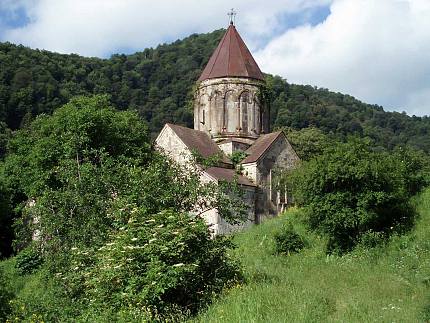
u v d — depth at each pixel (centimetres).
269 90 4816
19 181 4691
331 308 1456
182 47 12381
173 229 1548
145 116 10056
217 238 1766
